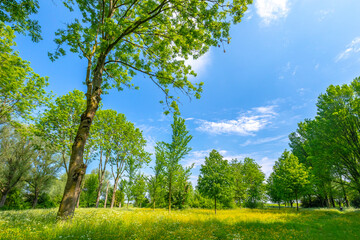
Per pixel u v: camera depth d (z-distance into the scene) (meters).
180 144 15.61
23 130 18.28
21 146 23.45
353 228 8.98
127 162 26.03
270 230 8.16
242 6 6.95
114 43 7.43
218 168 19.20
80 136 6.78
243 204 35.84
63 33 7.58
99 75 7.75
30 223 5.56
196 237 5.78
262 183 37.72
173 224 7.67
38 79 17.08
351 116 18.44
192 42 7.89
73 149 6.63
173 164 15.28
